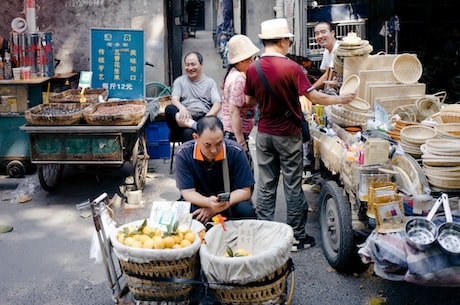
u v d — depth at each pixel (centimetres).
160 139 773
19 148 701
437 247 334
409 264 335
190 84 668
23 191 653
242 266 315
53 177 659
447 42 1201
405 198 372
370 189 372
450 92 1100
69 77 805
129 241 338
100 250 379
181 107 644
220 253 361
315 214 576
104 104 664
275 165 491
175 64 1039
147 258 327
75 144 589
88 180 698
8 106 695
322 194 468
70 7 887
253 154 778
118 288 377
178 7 1020
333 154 450
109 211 387
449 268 333
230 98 513
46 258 490
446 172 368
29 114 587
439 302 406
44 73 741
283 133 470
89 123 590
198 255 343
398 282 435
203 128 382
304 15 887
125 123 590
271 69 460
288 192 486
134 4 895
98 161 592
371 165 390
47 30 891
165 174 718
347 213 425
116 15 896
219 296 331
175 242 337
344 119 486
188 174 410
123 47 745
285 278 338
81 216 582
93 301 420
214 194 421
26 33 732
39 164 615
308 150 533
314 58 910
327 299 415
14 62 732
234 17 1539
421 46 1223
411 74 532
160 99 783
